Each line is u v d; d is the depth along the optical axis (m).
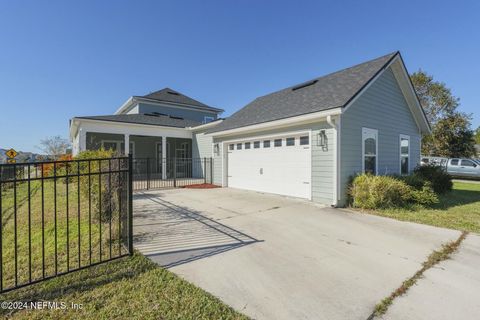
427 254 3.61
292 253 3.63
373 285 2.70
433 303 2.36
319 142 7.45
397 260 3.39
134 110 20.86
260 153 9.84
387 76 9.21
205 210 6.65
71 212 6.04
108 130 12.85
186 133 15.59
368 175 7.17
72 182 9.15
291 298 2.44
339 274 2.96
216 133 11.73
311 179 7.72
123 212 4.04
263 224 5.24
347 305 2.32
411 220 5.55
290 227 5.02
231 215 6.07
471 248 3.85
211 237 4.37
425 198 6.89
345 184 7.20
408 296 2.48
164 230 4.79
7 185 10.91
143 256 3.46
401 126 10.08
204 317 2.12
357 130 7.74
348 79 8.71
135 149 17.22
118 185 4.16
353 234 4.56
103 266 3.12
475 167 16.16
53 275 2.79
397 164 9.77
